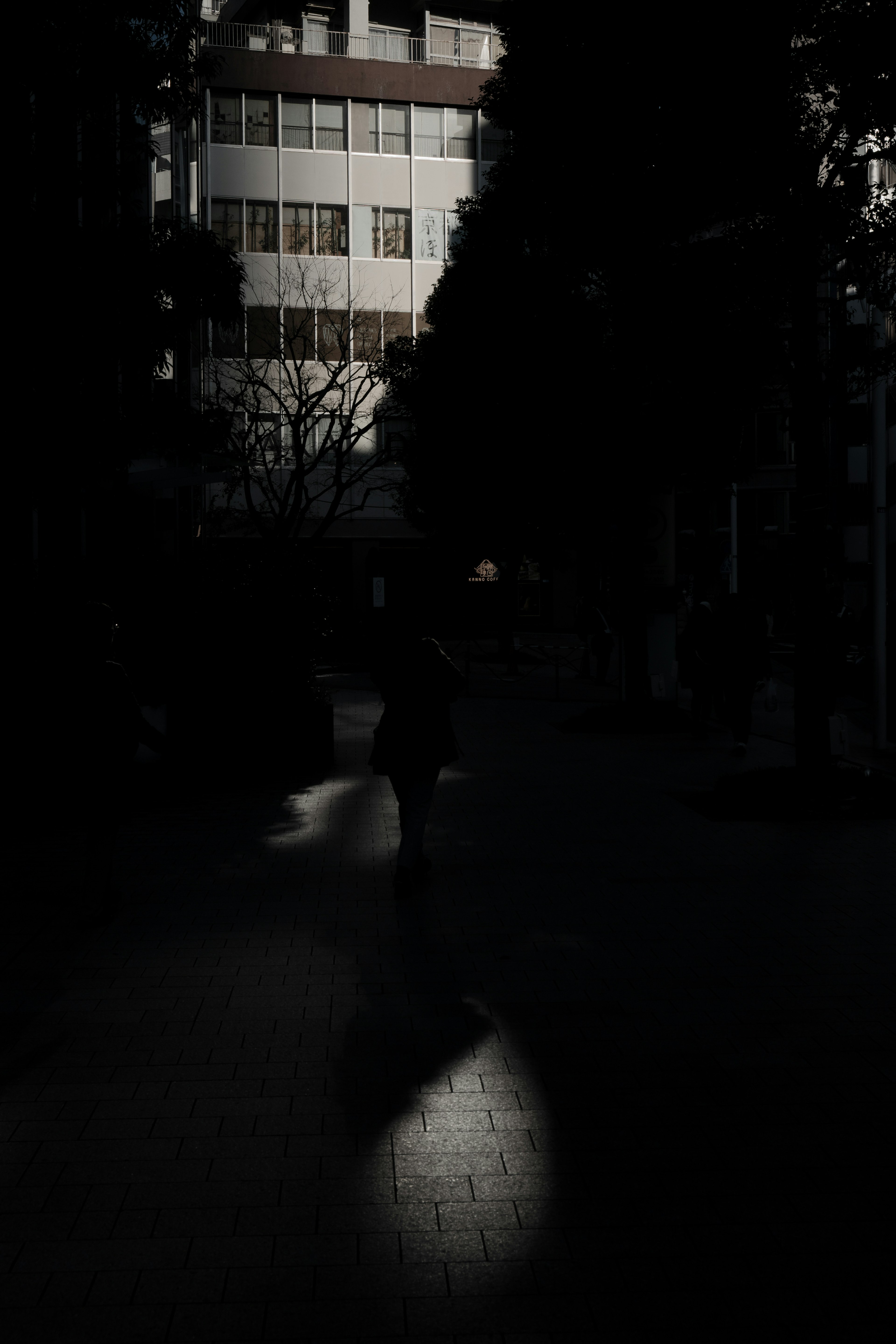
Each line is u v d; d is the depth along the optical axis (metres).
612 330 16.62
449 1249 3.59
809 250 11.09
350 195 45.66
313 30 46.44
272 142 45.00
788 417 12.22
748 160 11.02
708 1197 3.90
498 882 8.38
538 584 49.84
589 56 14.04
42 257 10.95
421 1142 4.31
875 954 6.61
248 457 25.98
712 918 7.39
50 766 10.54
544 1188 3.97
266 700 13.22
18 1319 3.24
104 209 12.21
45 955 6.62
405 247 46.25
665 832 10.06
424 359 28.80
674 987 6.07
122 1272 3.47
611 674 29.73
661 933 7.05
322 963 6.49
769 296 11.77
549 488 20.27
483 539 30.81
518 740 16.64
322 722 13.70
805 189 10.93
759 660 14.61
